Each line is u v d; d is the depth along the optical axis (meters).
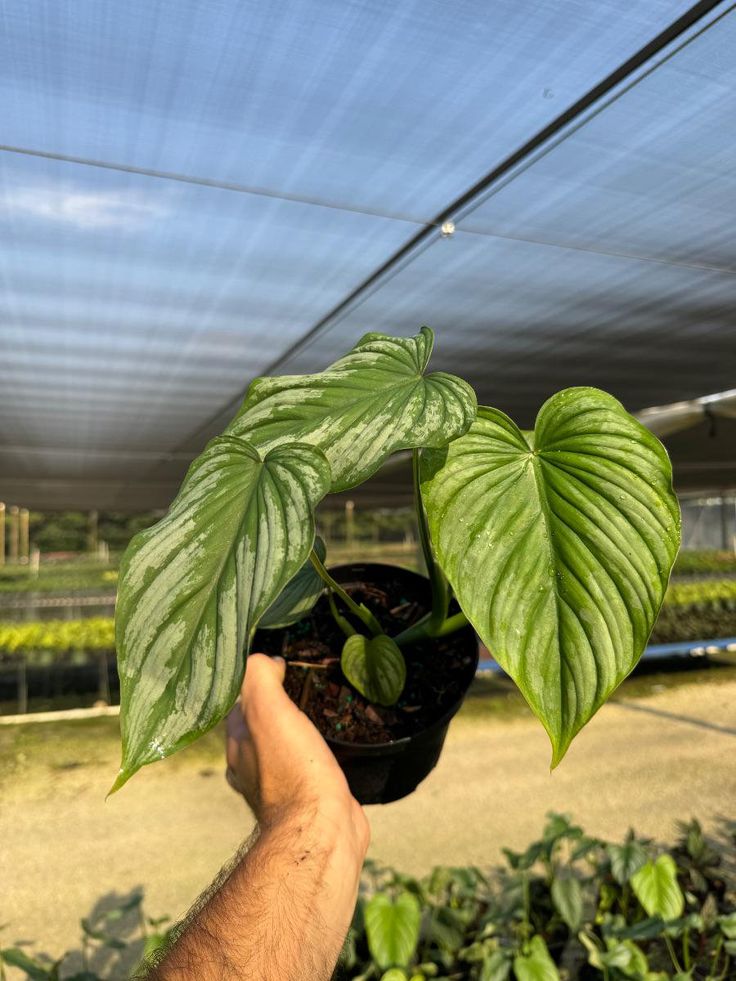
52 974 2.61
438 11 1.34
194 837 4.70
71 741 6.82
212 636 0.63
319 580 1.05
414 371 0.85
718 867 3.59
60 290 2.72
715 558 23.86
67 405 4.83
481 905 3.09
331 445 0.77
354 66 1.50
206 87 1.56
